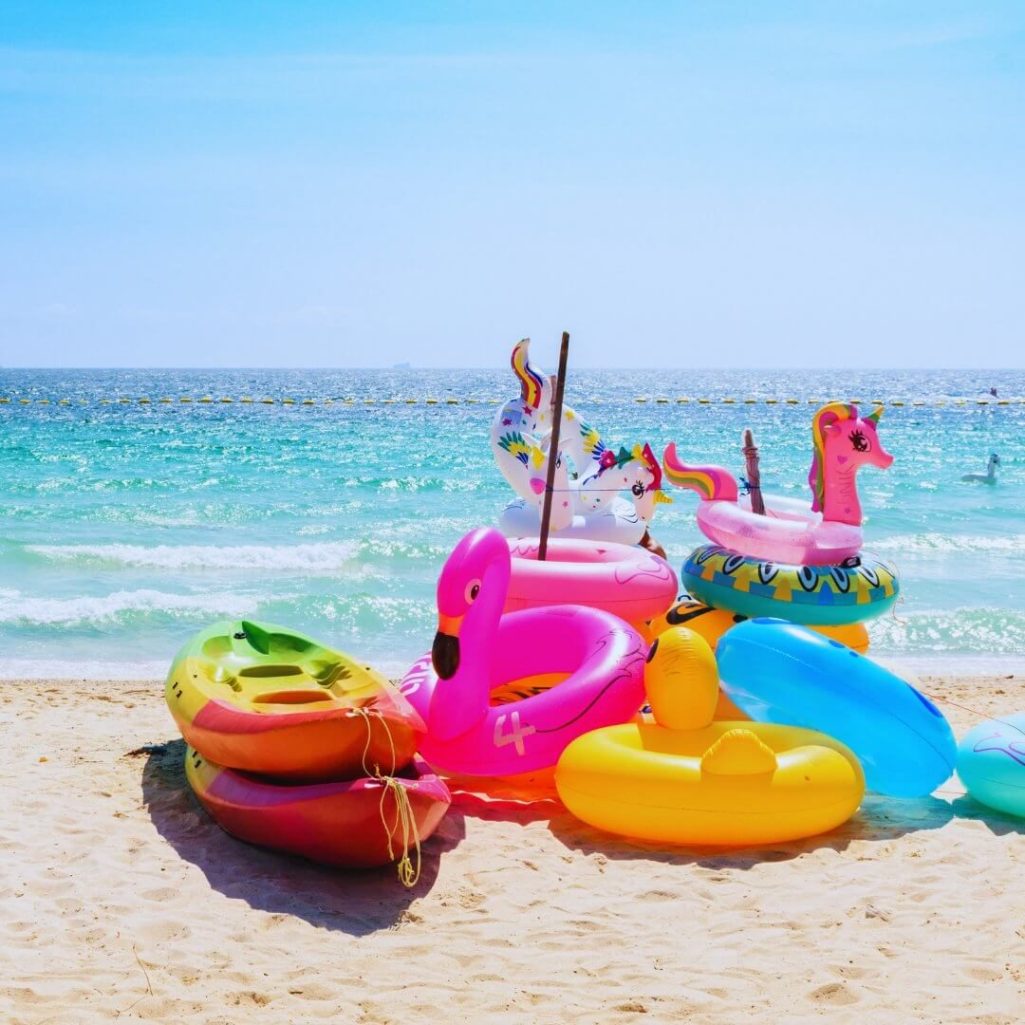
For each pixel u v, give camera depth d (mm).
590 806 5754
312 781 5320
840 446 7492
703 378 184125
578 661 6746
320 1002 4090
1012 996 4113
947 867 5387
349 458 32562
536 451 8711
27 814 5961
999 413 66562
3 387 105125
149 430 43906
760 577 7258
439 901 5027
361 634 12234
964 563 17016
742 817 5531
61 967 4309
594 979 4281
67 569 15602
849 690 6148
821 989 4148
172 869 5297
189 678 6215
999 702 9211
